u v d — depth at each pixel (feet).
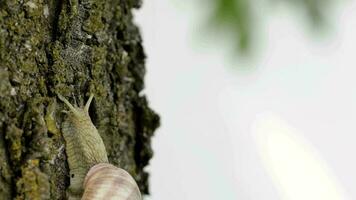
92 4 4.64
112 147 4.75
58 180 4.54
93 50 4.65
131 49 4.88
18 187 4.42
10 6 4.46
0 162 4.40
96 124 4.69
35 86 4.50
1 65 4.42
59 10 4.58
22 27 4.48
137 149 4.91
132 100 4.89
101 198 4.55
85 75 4.63
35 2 4.51
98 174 4.58
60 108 4.56
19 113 4.45
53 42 4.56
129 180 4.60
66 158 4.57
